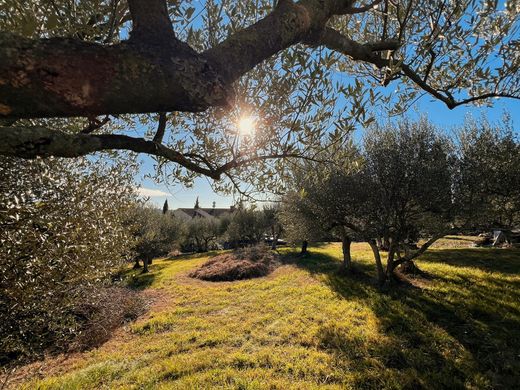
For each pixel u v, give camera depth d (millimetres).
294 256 24297
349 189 11930
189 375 7156
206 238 44781
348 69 3631
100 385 7035
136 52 933
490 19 2625
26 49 786
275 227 32031
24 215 3949
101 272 5828
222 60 1213
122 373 7562
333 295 12094
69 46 845
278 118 2459
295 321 9844
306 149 2426
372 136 12492
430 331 8086
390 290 11633
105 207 5699
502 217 15727
